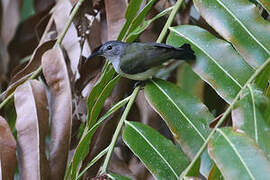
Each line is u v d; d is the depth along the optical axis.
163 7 8.86
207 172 6.21
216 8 6.96
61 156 7.11
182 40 7.22
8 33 10.95
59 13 8.73
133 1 7.76
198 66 6.87
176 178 6.10
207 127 6.48
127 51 8.17
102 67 8.53
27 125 7.26
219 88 6.66
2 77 10.84
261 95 5.87
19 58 11.09
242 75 6.67
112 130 7.88
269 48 6.62
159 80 7.09
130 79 8.46
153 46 7.48
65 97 7.39
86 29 8.56
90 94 7.37
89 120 7.17
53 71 7.57
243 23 6.82
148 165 6.17
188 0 8.77
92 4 8.57
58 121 7.28
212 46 6.95
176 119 6.58
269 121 6.17
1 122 7.12
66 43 8.39
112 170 7.86
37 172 6.95
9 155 6.98
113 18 8.45
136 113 8.57
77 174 6.79
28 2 12.62
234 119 5.69
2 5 11.03
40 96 7.46
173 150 6.29
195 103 6.69
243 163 5.10
